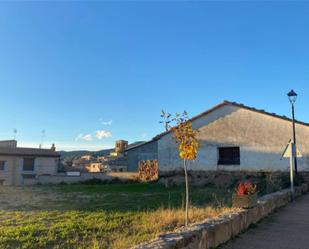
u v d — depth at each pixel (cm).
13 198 2012
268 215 1192
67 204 1684
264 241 834
